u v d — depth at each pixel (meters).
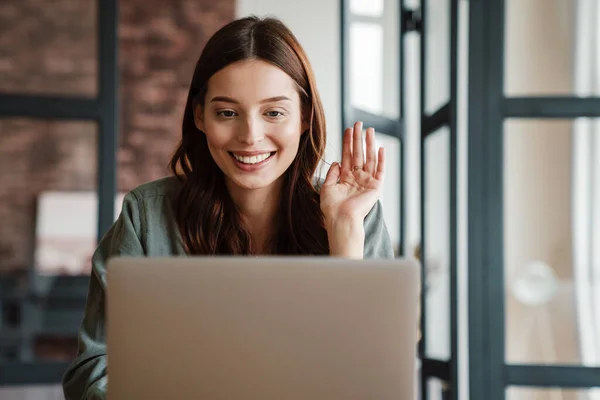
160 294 1.21
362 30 3.93
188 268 1.21
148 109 6.77
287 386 1.22
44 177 5.75
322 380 1.22
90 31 4.50
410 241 4.13
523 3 3.70
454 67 3.64
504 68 3.70
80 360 1.68
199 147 1.90
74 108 3.98
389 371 1.22
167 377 1.22
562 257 3.69
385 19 4.04
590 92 3.69
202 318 1.21
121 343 1.21
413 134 4.21
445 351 3.79
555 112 3.67
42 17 4.44
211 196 1.90
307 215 1.92
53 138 4.47
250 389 1.22
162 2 6.79
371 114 3.87
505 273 3.69
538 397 3.66
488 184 3.68
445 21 3.76
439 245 3.86
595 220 3.67
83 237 5.95
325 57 6.09
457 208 3.65
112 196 3.96
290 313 1.22
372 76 3.98
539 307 3.68
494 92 3.68
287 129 1.75
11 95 3.97
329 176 1.87
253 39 1.73
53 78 4.04
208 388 1.22
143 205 1.88
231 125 1.74
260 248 1.96
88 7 4.54
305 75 1.79
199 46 6.82
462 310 3.90
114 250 1.84
